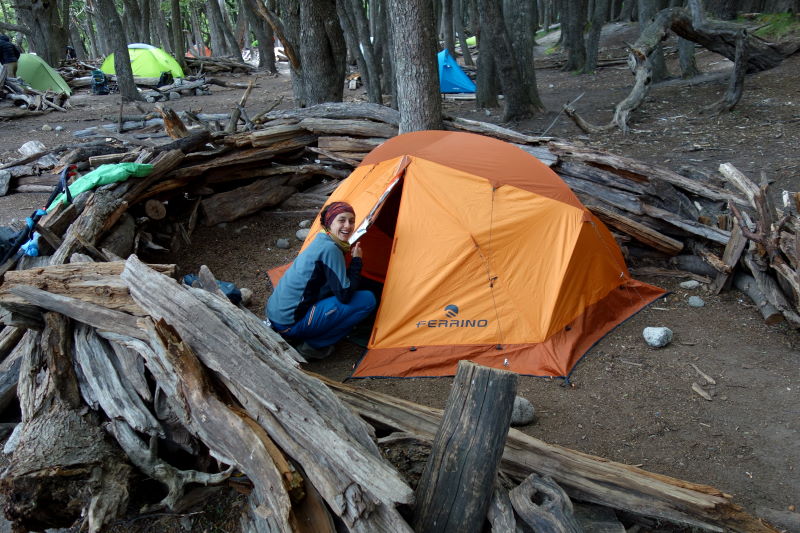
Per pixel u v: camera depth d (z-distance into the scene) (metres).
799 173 7.23
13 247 4.89
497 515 2.37
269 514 2.33
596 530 2.52
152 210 6.35
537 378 4.10
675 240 5.51
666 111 11.17
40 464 2.56
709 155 8.35
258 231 7.01
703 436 3.42
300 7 9.10
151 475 2.75
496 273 4.37
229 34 28.77
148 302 3.14
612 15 27.25
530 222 4.45
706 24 11.59
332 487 2.25
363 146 7.45
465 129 7.15
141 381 3.04
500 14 11.10
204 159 7.00
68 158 8.09
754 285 4.88
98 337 3.39
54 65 22.20
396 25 6.74
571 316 4.45
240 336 2.88
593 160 6.00
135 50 21.64
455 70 15.62
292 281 4.15
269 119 8.25
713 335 4.51
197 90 18.94
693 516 2.51
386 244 5.71
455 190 4.53
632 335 4.60
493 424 2.38
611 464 2.74
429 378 4.14
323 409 2.58
